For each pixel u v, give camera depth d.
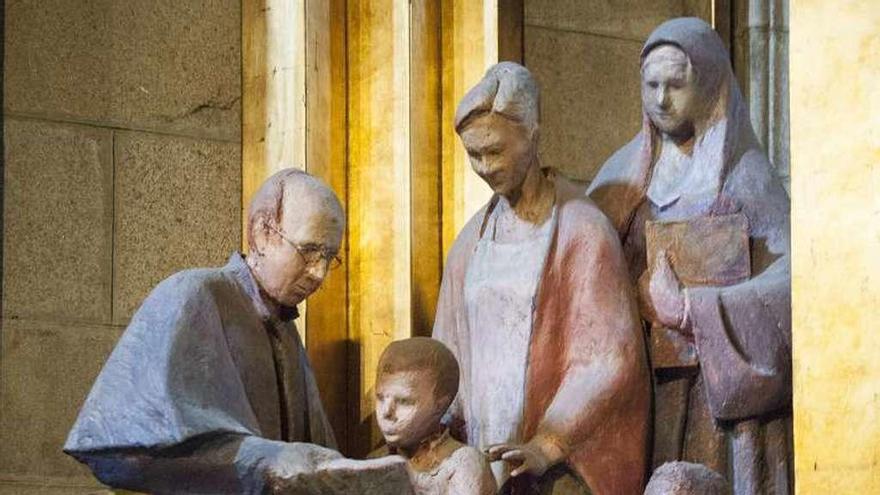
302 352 10.56
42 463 10.91
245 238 11.19
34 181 11.01
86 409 10.13
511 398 10.52
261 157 11.19
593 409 10.43
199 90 11.22
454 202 11.12
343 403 11.07
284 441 10.43
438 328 10.77
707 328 10.41
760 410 10.39
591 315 10.52
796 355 9.93
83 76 11.10
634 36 11.67
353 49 11.21
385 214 11.10
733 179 10.55
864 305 9.84
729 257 10.49
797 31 10.01
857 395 9.82
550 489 10.42
